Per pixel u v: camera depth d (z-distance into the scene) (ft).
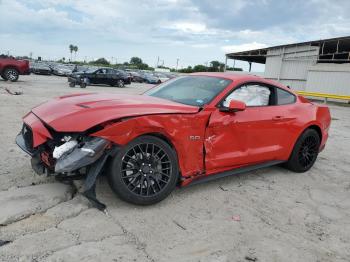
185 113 12.61
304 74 102.63
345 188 16.40
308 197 14.76
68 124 11.05
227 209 12.70
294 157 17.49
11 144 18.86
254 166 15.75
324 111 18.88
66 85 75.56
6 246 9.18
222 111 13.78
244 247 10.24
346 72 90.22
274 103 16.46
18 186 12.92
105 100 12.91
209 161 13.51
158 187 12.15
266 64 114.62
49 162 11.75
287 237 11.08
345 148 25.70
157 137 12.09
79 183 13.43
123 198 11.57
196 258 9.45
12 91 49.70
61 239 9.71
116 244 9.71
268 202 13.75
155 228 10.81
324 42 95.66
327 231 11.76
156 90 16.47
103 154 11.03
